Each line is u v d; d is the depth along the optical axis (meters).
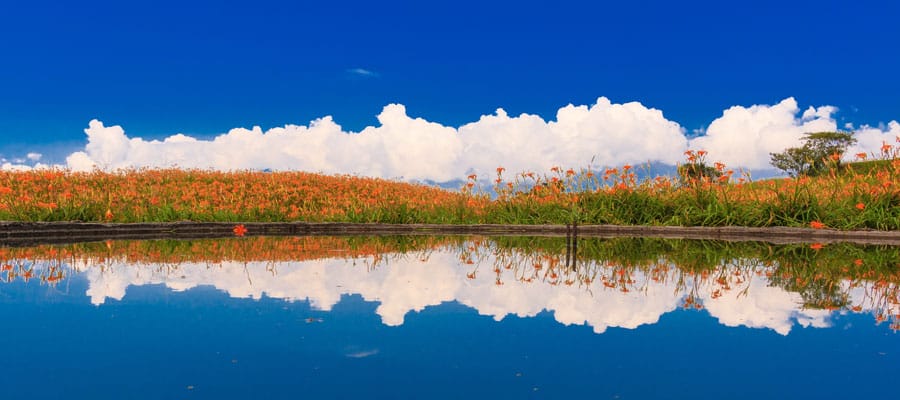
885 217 9.46
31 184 14.97
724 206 10.66
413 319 2.95
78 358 2.23
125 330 2.68
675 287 4.07
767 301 3.52
